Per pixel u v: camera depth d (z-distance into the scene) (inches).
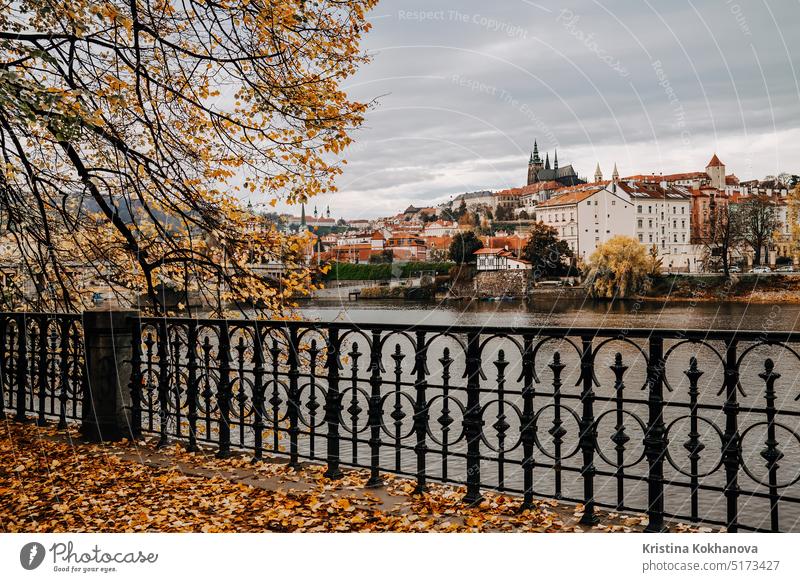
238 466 216.8
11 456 232.1
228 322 228.1
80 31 241.0
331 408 202.2
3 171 299.4
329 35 301.3
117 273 349.1
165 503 181.0
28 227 309.7
